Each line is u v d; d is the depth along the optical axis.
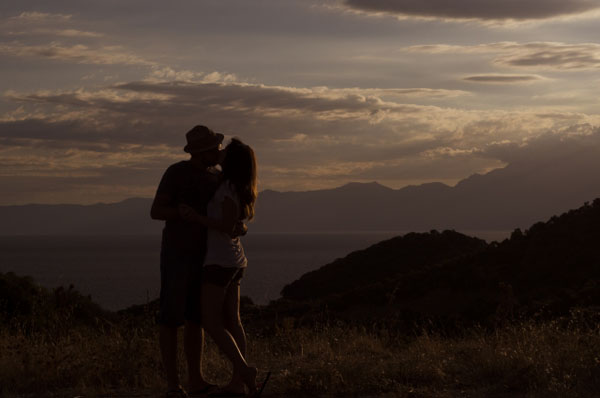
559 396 4.75
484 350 6.23
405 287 37.34
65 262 198.38
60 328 8.10
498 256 39.44
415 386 5.24
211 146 4.89
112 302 74.19
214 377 5.69
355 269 61.41
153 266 176.62
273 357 6.87
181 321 4.75
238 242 4.99
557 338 6.56
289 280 131.62
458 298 35.62
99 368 5.55
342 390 5.01
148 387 5.29
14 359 5.85
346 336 7.86
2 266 169.62
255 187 4.94
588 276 31.83
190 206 4.82
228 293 5.07
